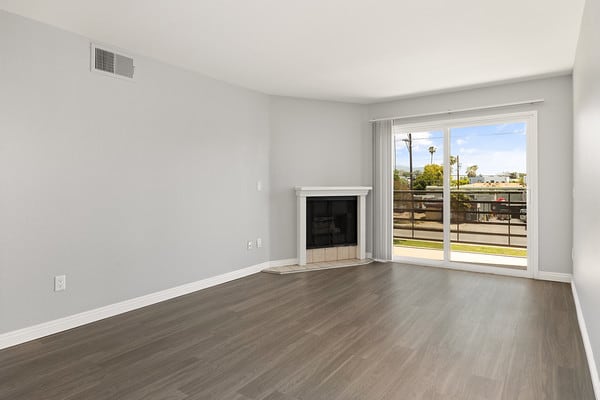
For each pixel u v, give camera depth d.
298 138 5.53
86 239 3.25
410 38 3.34
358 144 5.91
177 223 4.07
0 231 2.71
